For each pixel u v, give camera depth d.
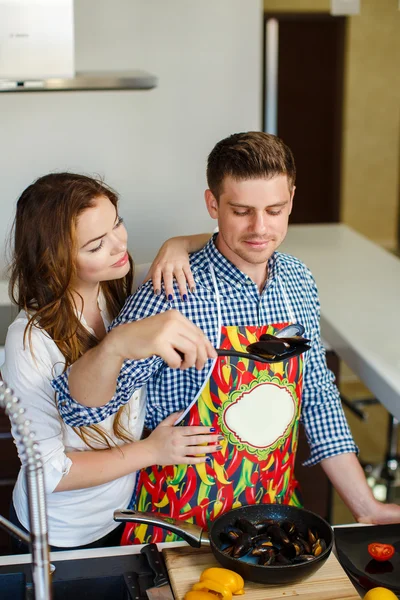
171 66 2.74
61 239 1.43
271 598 1.29
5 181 2.74
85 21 2.67
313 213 7.16
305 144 6.96
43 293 1.49
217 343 1.54
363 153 6.65
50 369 1.49
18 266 1.52
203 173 2.86
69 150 2.76
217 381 1.54
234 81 2.80
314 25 6.61
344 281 2.82
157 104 2.77
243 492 1.58
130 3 2.67
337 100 6.65
